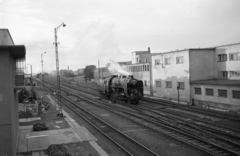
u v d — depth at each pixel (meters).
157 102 31.92
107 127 19.27
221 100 25.88
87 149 13.93
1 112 11.52
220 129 17.34
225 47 29.31
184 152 12.84
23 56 14.04
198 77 30.89
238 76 27.69
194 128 17.62
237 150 12.77
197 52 30.77
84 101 36.31
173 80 34.06
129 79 31.53
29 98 34.91
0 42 12.80
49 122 21.53
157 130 17.11
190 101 30.64
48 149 13.42
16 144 14.02
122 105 31.48
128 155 12.77
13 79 13.97
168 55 34.91
